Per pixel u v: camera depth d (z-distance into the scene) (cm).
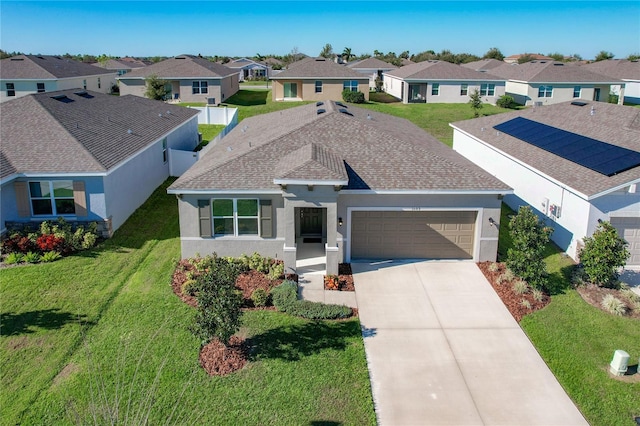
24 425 1045
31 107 2245
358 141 2008
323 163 1711
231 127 3684
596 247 1642
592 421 1098
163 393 1134
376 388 1190
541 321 1476
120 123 2583
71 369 1218
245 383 1174
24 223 1966
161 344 1312
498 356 1317
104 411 980
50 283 1636
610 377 1235
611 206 1780
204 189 1748
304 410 1098
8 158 1942
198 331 1205
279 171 1706
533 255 1588
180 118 3244
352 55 11244
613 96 5772
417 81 5481
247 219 1825
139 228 2147
